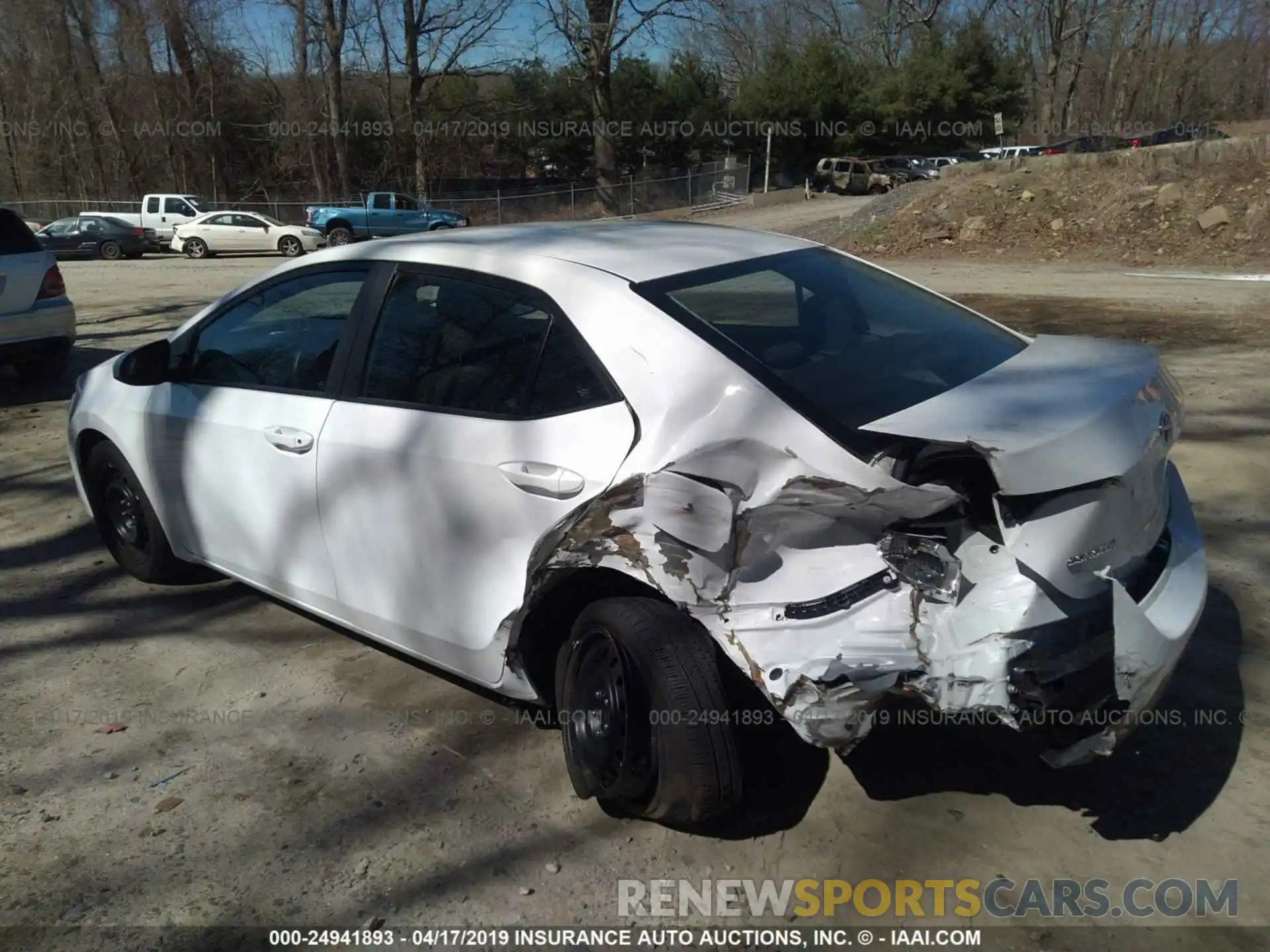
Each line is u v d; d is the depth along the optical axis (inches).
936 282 567.2
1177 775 125.4
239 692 152.0
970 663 97.5
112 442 180.7
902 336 133.3
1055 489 99.3
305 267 155.3
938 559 100.8
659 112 1872.5
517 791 127.4
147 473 174.7
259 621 174.1
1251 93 2325.3
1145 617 103.5
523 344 126.6
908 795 123.9
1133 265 621.3
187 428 163.6
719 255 137.9
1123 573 110.7
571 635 119.2
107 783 131.3
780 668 100.5
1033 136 2347.4
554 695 129.6
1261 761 127.0
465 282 135.2
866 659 99.0
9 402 335.0
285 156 1865.2
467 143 1888.5
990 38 1979.6
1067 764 100.2
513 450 121.7
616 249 136.9
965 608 99.8
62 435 292.4
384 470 134.4
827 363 119.6
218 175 1851.6
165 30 1752.0
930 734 134.7
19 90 1774.1
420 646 137.9
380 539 137.3
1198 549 127.0
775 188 1905.8
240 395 157.2
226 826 122.4
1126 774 126.0
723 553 105.1
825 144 1915.6
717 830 119.2
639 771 113.0
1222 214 634.2
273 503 151.6
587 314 122.2
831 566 103.4
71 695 152.4
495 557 124.3
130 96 1788.9
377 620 141.9
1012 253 688.4
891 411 111.5
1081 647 98.5
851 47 2196.1
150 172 1830.7
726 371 113.0
